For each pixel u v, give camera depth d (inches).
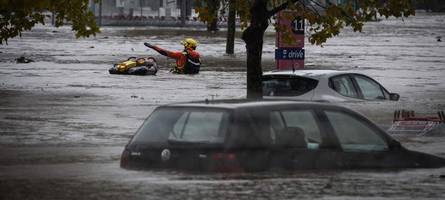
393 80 3225.9
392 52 5064.0
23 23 2391.7
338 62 4160.9
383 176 1085.1
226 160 1010.1
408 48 5502.0
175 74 3420.3
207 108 1047.0
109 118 2020.2
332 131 1095.6
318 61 4212.6
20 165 1291.8
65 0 2297.0
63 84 2947.8
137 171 1066.1
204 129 1034.7
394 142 1158.3
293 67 2015.3
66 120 1979.6
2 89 2748.5
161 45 5398.6
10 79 3120.1
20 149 1524.4
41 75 3309.5
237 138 1018.1
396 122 1811.0
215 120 1033.5
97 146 1571.1
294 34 2206.0
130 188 981.2
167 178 1027.3
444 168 1176.2
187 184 988.6
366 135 1133.1
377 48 5472.4
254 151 1023.0
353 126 1123.9
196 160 1023.0
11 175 1143.6
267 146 1032.2
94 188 999.0
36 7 1786.4
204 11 1930.4
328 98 1855.3
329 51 5098.4
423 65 4042.8
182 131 1048.8
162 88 2819.9
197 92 2687.0
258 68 1867.6
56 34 6801.2
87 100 2431.1
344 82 1936.5
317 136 1081.4
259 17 1861.5
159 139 1060.5
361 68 3794.3
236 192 948.6
